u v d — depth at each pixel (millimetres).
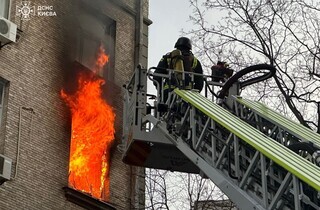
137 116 10844
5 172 11430
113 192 14336
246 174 7742
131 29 16609
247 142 7637
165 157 11094
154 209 13742
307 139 8539
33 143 12883
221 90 10188
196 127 9492
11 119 12641
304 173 6547
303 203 7141
